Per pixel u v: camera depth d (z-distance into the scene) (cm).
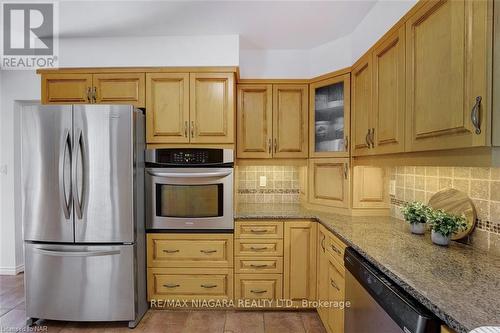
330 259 179
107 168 191
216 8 185
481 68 88
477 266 109
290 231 215
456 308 77
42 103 220
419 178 177
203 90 218
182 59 219
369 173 212
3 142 275
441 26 107
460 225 133
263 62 257
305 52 255
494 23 85
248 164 246
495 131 87
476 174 133
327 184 229
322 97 234
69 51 220
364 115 187
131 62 219
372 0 176
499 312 75
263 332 193
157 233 215
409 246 136
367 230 167
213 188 214
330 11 190
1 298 236
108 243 194
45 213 192
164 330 195
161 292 216
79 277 193
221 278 216
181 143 218
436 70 111
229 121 218
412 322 83
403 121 136
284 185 281
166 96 218
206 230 215
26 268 196
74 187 188
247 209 247
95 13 189
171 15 192
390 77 150
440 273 102
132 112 192
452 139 102
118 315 195
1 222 279
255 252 216
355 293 130
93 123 189
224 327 198
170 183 212
